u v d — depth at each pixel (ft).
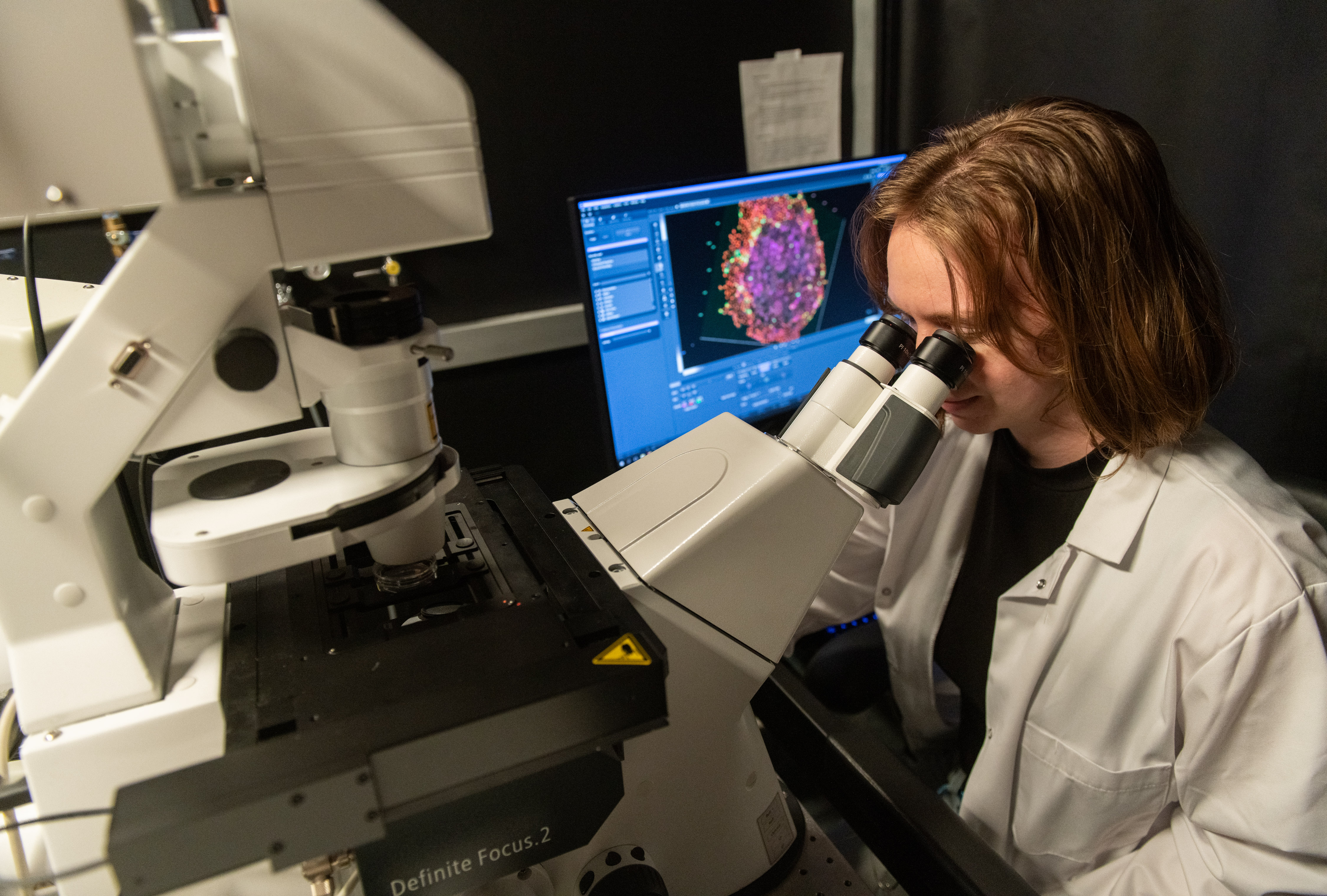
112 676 1.49
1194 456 2.62
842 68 4.83
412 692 1.49
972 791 3.02
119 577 1.61
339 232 1.44
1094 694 2.68
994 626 3.20
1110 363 2.28
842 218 4.03
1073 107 2.29
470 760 1.43
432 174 1.47
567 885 1.86
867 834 2.51
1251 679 2.25
